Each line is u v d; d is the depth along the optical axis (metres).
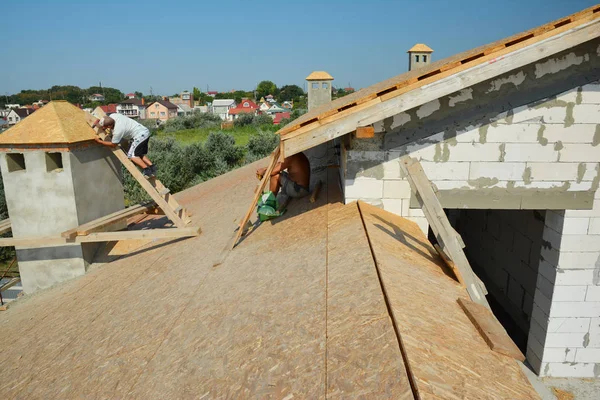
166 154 30.17
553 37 4.60
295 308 3.54
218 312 4.09
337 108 4.93
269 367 2.84
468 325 3.29
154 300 5.02
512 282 8.91
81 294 6.31
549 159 5.55
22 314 6.33
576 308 6.20
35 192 7.05
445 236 4.36
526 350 7.52
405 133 5.68
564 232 5.91
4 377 4.26
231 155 34.25
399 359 2.41
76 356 4.19
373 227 4.93
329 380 2.46
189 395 2.88
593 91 5.33
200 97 186.00
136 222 9.41
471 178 5.68
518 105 5.44
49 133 6.86
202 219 8.98
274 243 5.69
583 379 6.49
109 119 7.54
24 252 7.43
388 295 3.15
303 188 7.20
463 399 2.16
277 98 182.75
